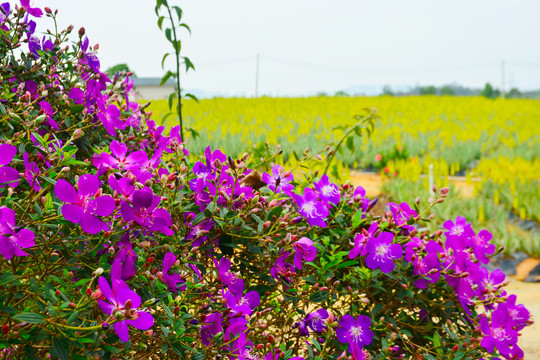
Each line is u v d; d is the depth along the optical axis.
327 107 30.86
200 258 2.06
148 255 1.73
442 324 2.27
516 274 6.05
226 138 12.20
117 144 1.83
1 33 2.02
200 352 1.67
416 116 25.98
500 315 2.20
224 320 1.80
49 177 1.61
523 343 4.00
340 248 2.19
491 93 99.50
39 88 2.09
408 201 8.15
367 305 2.21
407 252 2.20
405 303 2.23
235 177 1.94
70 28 2.19
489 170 11.23
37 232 1.57
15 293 1.49
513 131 20.45
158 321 1.58
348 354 2.01
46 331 1.34
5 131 1.90
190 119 16.97
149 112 2.42
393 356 2.24
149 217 1.56
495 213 8.03
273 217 1.94
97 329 1.38
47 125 1.99
